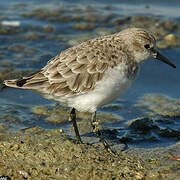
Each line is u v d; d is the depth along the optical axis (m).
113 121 12.97
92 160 10.26
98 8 23.42
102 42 10.70
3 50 17.73
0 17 21.41
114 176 9.66
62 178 9.65
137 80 15.94
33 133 11.85
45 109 13.52
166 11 22.77
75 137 11.75
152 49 11.35
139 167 10.16
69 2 24.50
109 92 10.41
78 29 20.45
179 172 10.01
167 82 15.78
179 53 17.88
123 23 21.12
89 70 10.32
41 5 23.80
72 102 10.66
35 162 10.16
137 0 24.66
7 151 10.59
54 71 10.40
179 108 13.91
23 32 19.78
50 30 20.17
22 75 15.55
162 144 11.55
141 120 12.76
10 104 13.72
